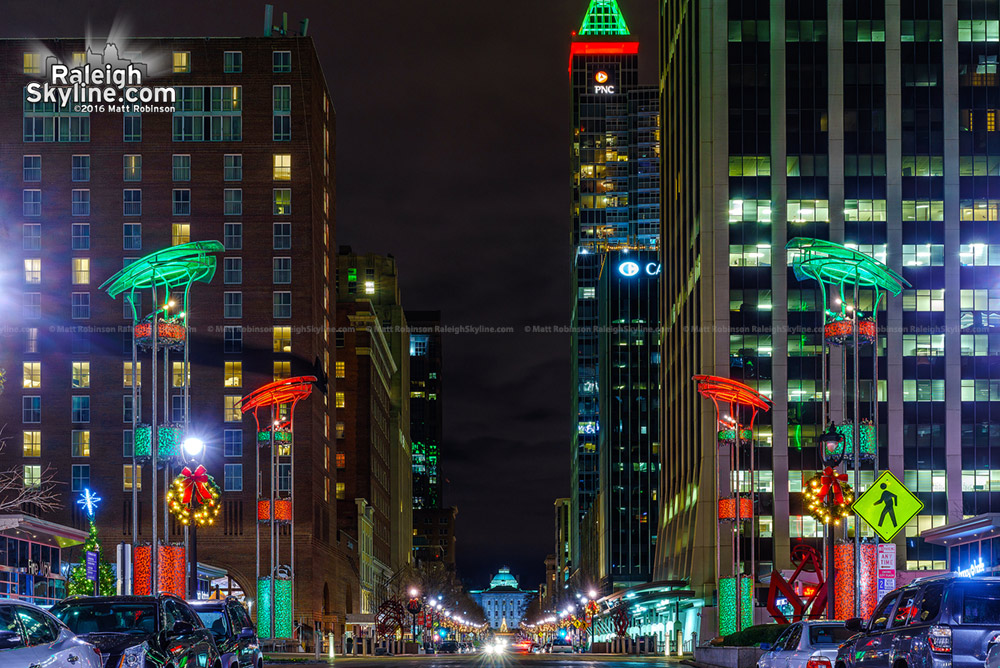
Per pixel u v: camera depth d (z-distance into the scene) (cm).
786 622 6188
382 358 18350
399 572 18400
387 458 19800
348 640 10619
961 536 7031
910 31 12750
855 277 6025
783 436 12200
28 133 12262
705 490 12219
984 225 12512
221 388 11956
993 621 2041
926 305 12388
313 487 11856
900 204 12544
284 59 12388
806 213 12581
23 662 1755
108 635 2277
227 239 12169
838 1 12781
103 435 11906
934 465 12125
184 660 2439
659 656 9288
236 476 11844
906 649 2158
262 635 8244
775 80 12725
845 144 12644
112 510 11775
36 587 7281
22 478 11756
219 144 12275
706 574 12088
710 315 12481
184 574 6375
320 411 12475
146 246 12131
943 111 12662
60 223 12169
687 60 13750
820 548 11994
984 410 12206
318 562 12081
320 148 12900
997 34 12762
